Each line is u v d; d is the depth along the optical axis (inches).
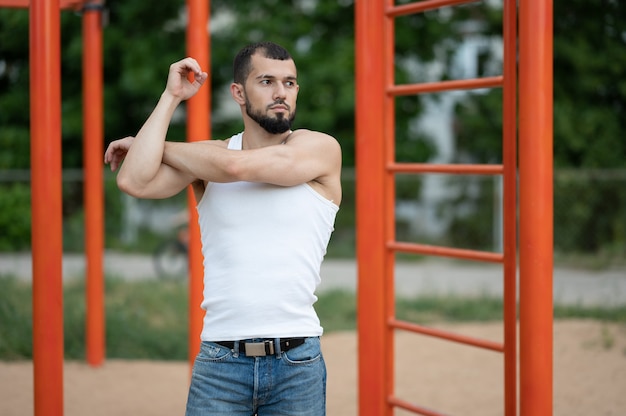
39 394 144.3
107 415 223.5
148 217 738.8
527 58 127.7
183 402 237.5
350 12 727.1
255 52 113.3
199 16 198.4
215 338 112.7
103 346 282.7
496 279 530.6
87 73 263.6
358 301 167.0
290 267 112.1
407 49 713.0
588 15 695.1
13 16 737.0
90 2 260.4
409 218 704.4
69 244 654.5
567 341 306.5
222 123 773.9
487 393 251.1
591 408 229.9
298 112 690.2
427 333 158.2
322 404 115.5
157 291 416.5
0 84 787.4
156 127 115.0
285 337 111.3
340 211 686.5
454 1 147.3
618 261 554.6
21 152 762.8
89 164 267.7
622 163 692.7
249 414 113.8
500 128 718.5
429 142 735.7
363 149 163.6
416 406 160.4
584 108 698.8
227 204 113.5
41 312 143.9
